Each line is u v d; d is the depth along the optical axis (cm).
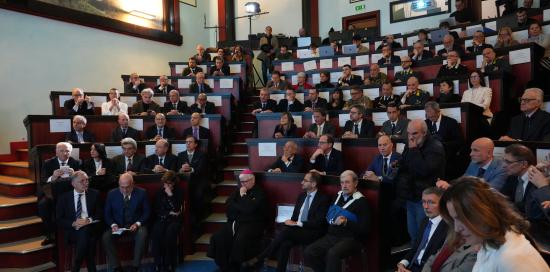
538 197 266
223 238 450
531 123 422
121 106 736
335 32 1152
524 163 295
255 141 562
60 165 544
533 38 680
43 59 833
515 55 589
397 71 791
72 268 443
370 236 402
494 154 384
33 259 475
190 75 921
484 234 131
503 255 130
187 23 1202
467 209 133
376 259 399
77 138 625
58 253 472
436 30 898
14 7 777
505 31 694
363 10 1212
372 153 498
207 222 565
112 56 981
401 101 621
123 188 468
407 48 880
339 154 498
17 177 632
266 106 759
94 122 665
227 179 671
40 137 619
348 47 1007
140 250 451
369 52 911
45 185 498
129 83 870
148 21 1080
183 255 505
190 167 561
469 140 476
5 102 765
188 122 684
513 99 555
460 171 466
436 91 609
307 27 1269
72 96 722
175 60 1157
